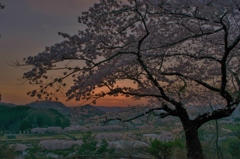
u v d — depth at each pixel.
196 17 6.32
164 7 6.21
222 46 8.24
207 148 12.24
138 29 7.56
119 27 6.72
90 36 6.08
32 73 5.85
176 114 8.32
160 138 13.42
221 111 7.92
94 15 6.34
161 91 7.72
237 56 8.64
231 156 12.02
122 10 6.23
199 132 14.42
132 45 6.93
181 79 8.70
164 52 7.82
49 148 19.69
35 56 5.63
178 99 8.22
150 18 7.63
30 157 15.62
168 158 10.71
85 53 5.91
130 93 7.94
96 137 16.88
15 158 14.28
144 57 7.30
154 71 7.86
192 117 10.98
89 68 6.27
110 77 7.93
